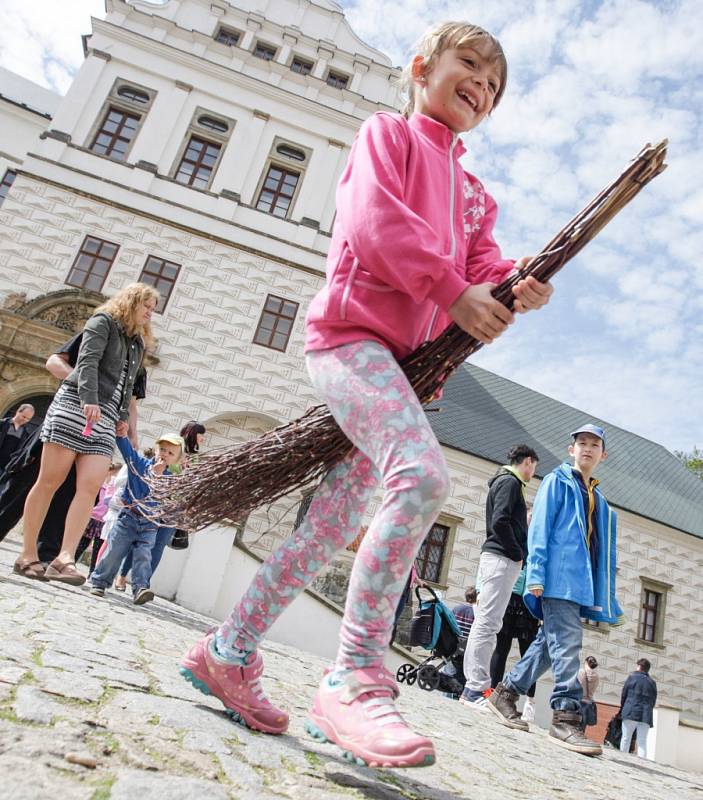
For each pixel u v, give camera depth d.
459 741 2.89
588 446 4.21
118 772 1.02
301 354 17.16
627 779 3.26
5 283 16.05
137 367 4.09
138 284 4.03
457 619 8.70
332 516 1.66
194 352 16.55
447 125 1.92
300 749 1.50
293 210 18.69
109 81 18.45
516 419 23.77
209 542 8.07
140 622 3.73
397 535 1.37
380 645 1.43
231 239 17.70
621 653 19.41
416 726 3.04
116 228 17.06
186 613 6.31
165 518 1.97
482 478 19.16
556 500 4.07
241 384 16.59
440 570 18.08
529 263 1.50
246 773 1.20
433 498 1.37
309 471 1.77
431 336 1.70
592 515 4.14
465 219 1.89
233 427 16.64
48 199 16.83
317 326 1.62
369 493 1.69
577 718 3.87
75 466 4.12
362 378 1.49
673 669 19.88
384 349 1.54
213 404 16.30
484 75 1.87
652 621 20.45
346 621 1.45
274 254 17.83
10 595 2.96
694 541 21.48
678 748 10.45
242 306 17.19
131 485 4.93
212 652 1.59
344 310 1.55
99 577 4.84
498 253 1.95
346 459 1.71
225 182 18.38
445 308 1.50
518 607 5.48
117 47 18.72
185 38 19.61
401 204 1.51
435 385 1.65
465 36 1.87
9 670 1.48
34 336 15.82
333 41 21.14
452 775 1.93
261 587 1.61
